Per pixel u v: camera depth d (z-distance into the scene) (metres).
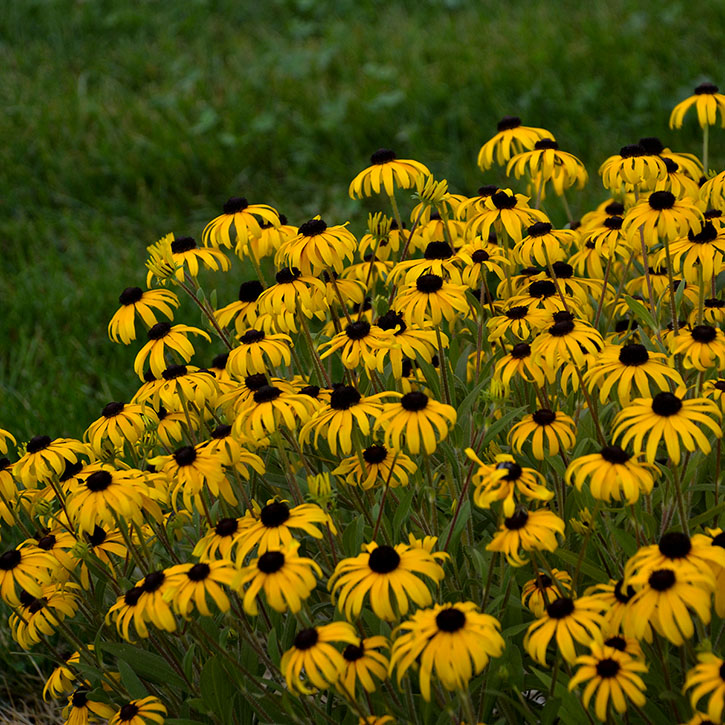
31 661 4.31
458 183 7.95
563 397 3.59
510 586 2.87
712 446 3.20
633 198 4.00
